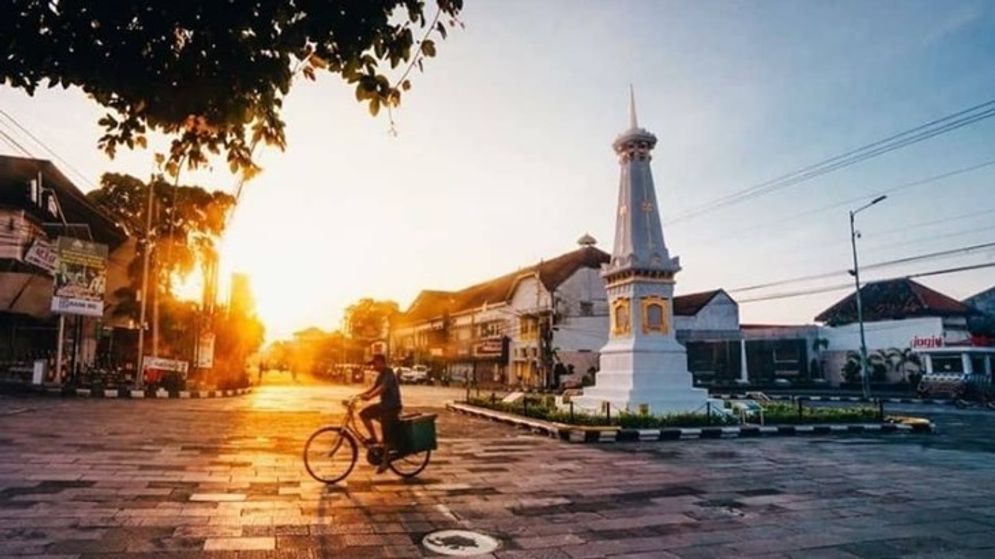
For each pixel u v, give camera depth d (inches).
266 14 115.7
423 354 2511.1
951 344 1416.1
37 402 717.9
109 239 1186.0
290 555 201.2
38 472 315.0
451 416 786.2
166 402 823.7
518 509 275.1
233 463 360.8
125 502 260.4
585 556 211.0
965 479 366.3
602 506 284.7
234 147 145.9
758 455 460.1
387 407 332.5
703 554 216.1
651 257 734.5
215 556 197.3
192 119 136.8
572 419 603.8
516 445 496.1
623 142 777.6
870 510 285.0
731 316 1900.8
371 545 215.6
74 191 1044.5
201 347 1229.7
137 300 1168.8
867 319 1667.1
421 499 288.8
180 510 251.0
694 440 554.9
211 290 1254.3
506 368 1878.7
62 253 856.3
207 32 116.4
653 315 733.3
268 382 1908.2
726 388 1589.6
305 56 128.7
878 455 467.2
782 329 1785.2
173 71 117.5
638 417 598.2
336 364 2610.7
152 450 398.0
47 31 110.3
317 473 337.4
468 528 241.6
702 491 323.0
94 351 1120.8
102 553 195.5
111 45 113.1
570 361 1654.8
